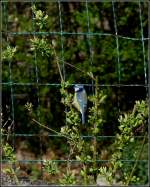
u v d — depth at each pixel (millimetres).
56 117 18797
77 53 18734
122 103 18453
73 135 11508
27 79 18594
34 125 18609
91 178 13219
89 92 16156
